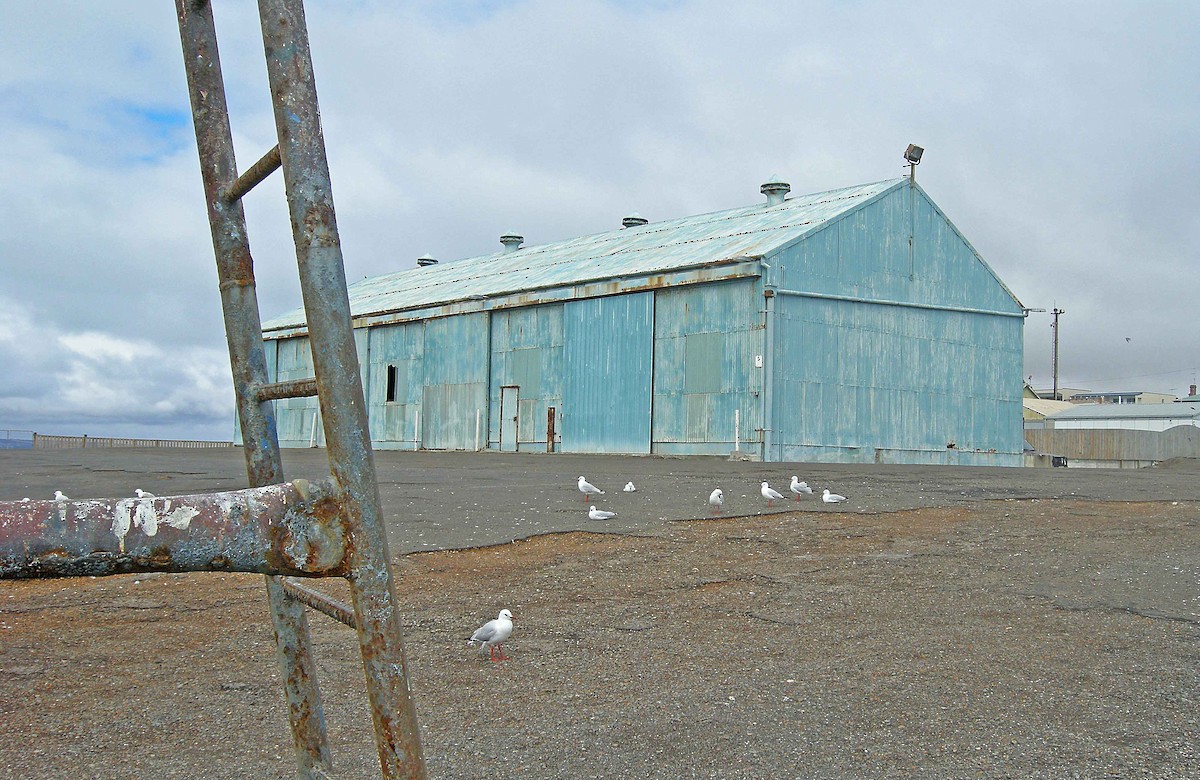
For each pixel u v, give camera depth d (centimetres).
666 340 2834
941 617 677
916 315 2942
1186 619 659
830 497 1258
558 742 435
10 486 1584
